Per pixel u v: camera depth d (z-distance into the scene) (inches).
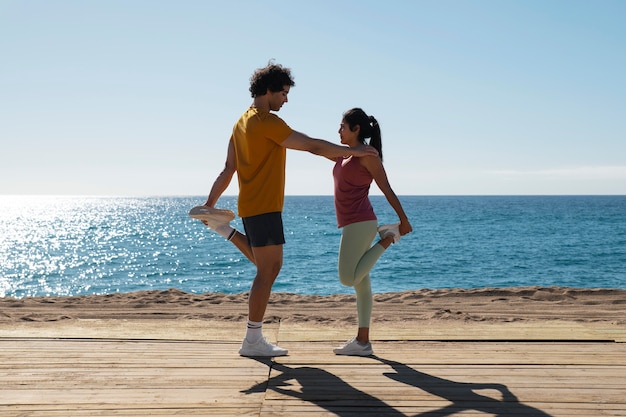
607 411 112.7
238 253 1311.5
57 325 189.5
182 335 177.3
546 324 197.8
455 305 322.3
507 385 129.3
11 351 155.7
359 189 154.1
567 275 854.5
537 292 390.0
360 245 152.9
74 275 936.3
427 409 113.8
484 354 157.2
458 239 1599.4
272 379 133.4
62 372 137.4
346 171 153.3
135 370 139.6
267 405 115.6
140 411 111.8
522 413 111.6
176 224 2982.3
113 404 115.6
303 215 3575.3
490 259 1083.9
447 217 3107.8
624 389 126.6
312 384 129.6
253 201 151.0
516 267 958.4
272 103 156.3
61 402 116.6
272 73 153.4
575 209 4471.0
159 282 840.3
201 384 129.2
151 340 171.0
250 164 150.5
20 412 110.8
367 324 156.0
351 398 120.2
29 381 130.2
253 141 148.3
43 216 4367.6
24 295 735.7
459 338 175.2
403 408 114.3
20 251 1425.9
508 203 6948.8
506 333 181.8
